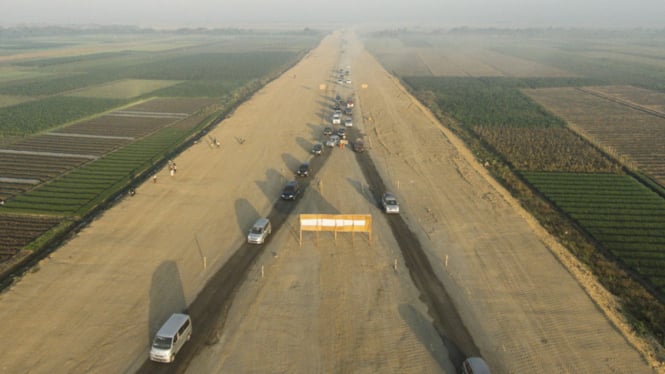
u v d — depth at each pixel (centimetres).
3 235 4903
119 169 7056
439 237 4816
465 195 5966
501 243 4684
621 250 4669
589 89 14900
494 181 6550
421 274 4128
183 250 4506
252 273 4119
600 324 3450
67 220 5284
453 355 3158
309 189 6159
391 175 6738
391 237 4819
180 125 9925
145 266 4206
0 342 3209
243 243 4656
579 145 8419
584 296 3794
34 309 3572
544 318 3522
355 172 6850
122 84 15688
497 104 12138
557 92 14338
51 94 13675
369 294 3831
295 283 3975
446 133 9125
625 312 3612
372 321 3497
